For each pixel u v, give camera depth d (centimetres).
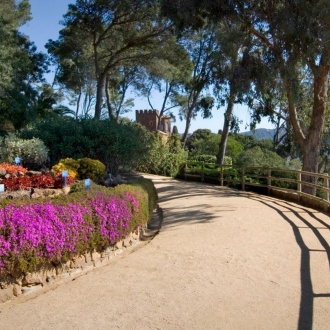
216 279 520
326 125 1705
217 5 1270
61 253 511
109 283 510
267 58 1284
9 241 450
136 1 1814
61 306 436
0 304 443
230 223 885
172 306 433
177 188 1628
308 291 473
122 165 1213
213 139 3391
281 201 1270
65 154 1116
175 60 2308
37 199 548
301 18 1150
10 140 1073
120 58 2273
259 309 423
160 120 4916
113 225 616
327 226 845
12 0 2698
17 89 1950
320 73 1384
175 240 740
